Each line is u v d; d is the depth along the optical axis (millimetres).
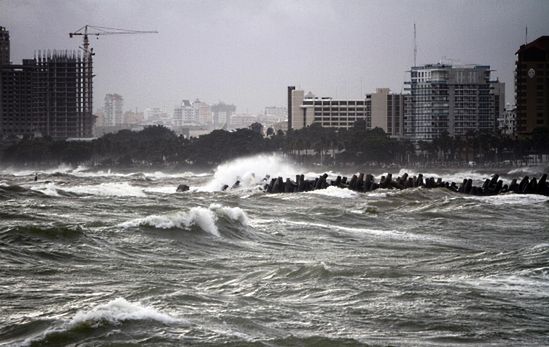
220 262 69562
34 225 77250
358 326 48688
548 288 60062
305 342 44469
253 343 43594
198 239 79750
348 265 68000
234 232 85000
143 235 77688
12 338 43938
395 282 60469
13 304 50969
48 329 44344
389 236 91875
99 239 74562
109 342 42625
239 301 53219
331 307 52750
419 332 47906
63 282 58188
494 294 57438
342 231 93875
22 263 63500
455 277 64125
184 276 62500
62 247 70000
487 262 71000
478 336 47219
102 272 62406
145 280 59875
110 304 48125
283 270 63906
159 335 44000
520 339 46938
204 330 45406
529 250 77125
